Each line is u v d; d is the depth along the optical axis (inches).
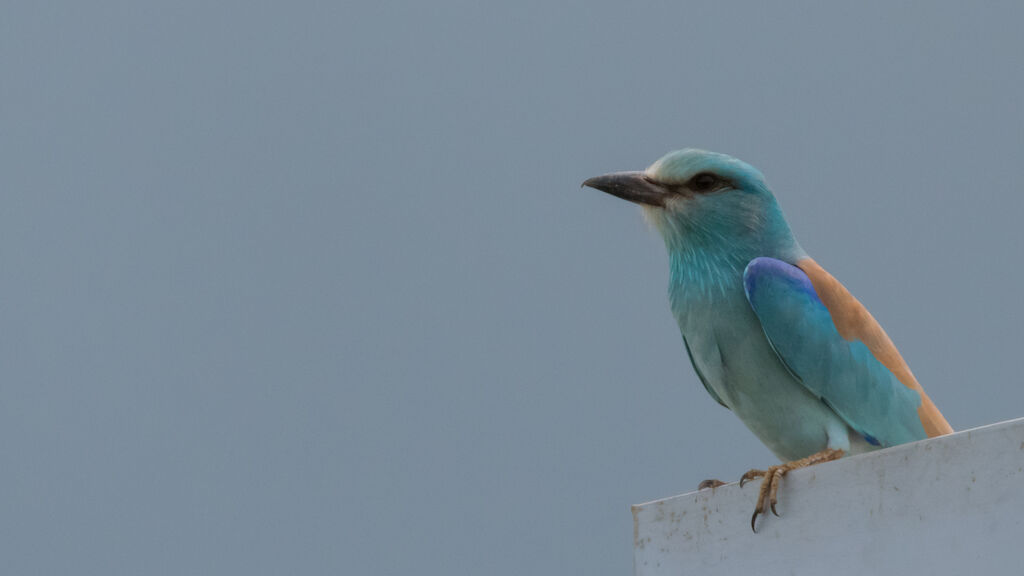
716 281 473.1
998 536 259.0
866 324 466.0
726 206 478.9
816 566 294.2
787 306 450.6
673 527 328.8
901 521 277.4
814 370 448.8
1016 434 259.6
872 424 454.6
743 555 310.3
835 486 293.6
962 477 267.4
